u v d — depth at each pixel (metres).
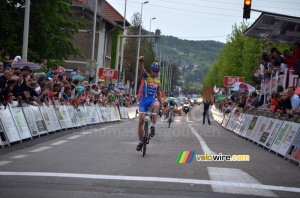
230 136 17.12
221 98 51.59
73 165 7.55
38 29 28.19
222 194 5.54
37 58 27.38
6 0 26.48
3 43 25.33
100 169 7.17
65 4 30.69
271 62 17.17
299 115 10.65
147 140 9.37
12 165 7.48
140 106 9.46
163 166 7.68
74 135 13.76
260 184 6.40
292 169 8.53
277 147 11.28
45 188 5.62
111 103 26.83
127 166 7.56
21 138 11.43
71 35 31.69
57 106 15.38
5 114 10.70
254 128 15.05
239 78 38.66
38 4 27.88
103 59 45.03
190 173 7.01
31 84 12.58
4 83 10.48
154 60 74.44
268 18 14.62
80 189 5.60
